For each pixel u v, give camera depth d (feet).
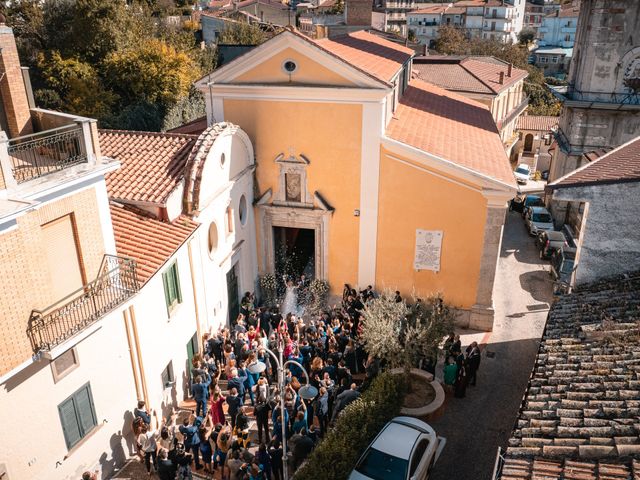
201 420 47.24
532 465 25.70
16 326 34.53
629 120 98.12
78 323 38.22
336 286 74.74
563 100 100.63
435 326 51.83
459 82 131.95
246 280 72.84
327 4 306.55
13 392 35.35
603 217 41.70
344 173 68.95
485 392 56.90
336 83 65.10
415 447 43.21
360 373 59.82
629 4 92.02
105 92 119.65
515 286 81.25
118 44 127.44
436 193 66.28
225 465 45.73
